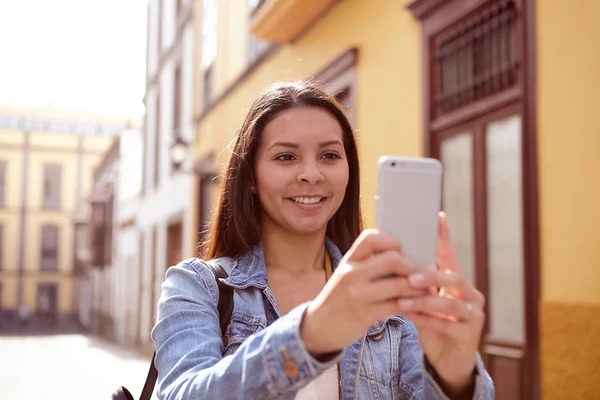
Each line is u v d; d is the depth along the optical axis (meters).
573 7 4.15
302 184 1.55
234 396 1.21
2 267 42.44
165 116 17.59
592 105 3.97
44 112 43.62
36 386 12.95
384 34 6.48
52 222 43.22
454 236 5.51
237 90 11.18
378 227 1.21
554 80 4.30
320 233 1.71
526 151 4.53
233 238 1.68
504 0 4.79
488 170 5.09
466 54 5.33
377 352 1.63
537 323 4.38
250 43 10.70
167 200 16.94
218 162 12.17
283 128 1.57
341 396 1.55
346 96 7.39
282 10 7.91
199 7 14.27
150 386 1.63
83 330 39.97
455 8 5.34
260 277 1.62
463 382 1.30
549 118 4.34
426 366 1.32
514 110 4.75
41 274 42.84
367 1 6.85
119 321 26.23
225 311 1.56
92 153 44.09
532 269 4.43
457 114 5.36
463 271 5.39
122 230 26.11
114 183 28.78
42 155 43.41
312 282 1.70
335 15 7.58
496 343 4.84
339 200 1.61
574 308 4.02
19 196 43.03
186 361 1.35
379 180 1.22
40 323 42.34
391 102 6.30
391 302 1.13
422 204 1.22
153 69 19.67
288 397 1.47
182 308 1.48
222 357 1.48
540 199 4.40
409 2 5.94
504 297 4.88
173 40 17.02
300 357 1.16
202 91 13.89
